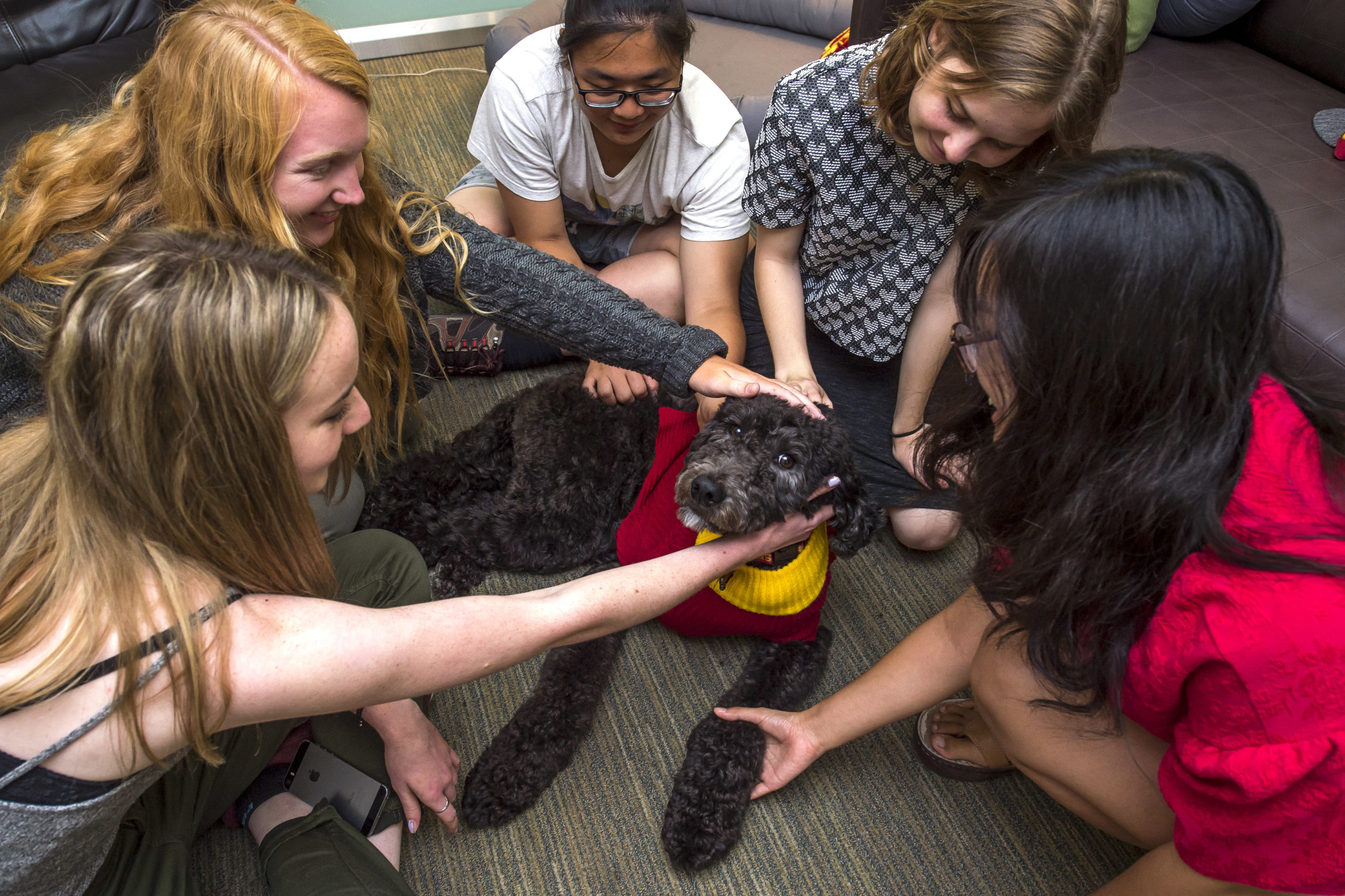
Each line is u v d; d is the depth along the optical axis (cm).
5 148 187
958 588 176
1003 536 96
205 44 100
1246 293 71
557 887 131
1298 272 164
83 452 71
